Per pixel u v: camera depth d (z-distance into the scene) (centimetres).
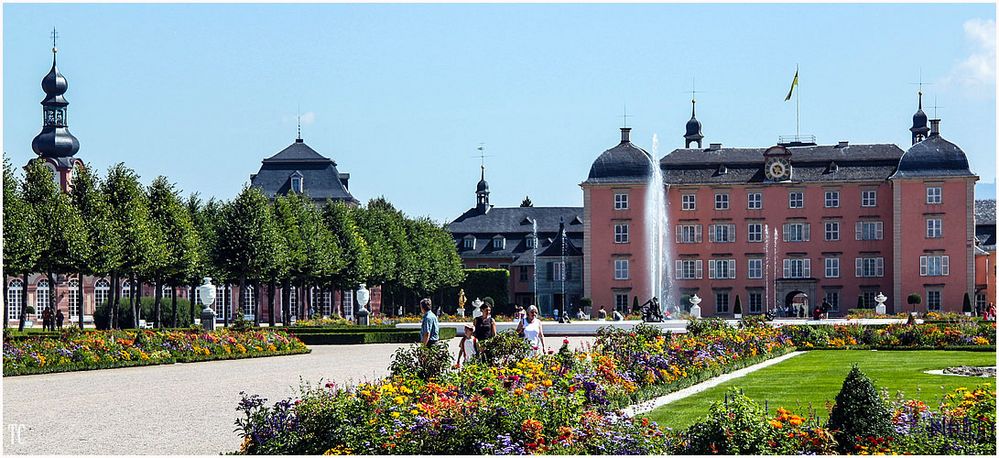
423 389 2548
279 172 15800
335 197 15600
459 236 17538
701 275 13250
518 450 2170
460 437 2253
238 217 9412
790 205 13150
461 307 10006
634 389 3375
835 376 4022
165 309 10969
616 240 13212
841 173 13088
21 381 4288
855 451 2212
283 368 4884
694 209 13275
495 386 2459
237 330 6153
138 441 2747
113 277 8400
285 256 9650
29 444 2716
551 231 17400
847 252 13075
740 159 13338
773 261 13162
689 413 3003
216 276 9500
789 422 2214
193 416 3191
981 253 14438
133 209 8381
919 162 12812
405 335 7188
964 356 5128
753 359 4903
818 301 13100
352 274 11100
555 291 14450
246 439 2420
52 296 8219
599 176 13288
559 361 3278
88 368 4834
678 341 4206
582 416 2334
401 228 13238
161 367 4994
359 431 2320
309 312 11119
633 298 13175
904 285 12794
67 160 14100
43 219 7912
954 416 2333
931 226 12769
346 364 5088
